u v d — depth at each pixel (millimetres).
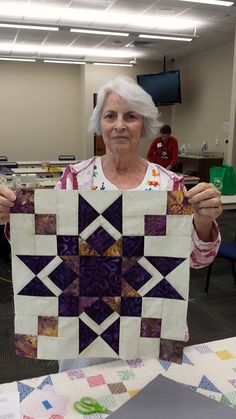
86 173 1271
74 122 9914
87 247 966
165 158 6410
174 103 8680
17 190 948
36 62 9312
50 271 970
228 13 5680
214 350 1185
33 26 5625
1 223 984
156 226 962
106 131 1180
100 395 965
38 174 5801
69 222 957
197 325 2783
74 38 7105
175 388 975
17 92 9344
